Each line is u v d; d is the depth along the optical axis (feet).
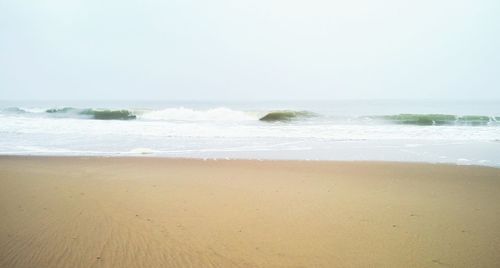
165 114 80.64
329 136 54.65
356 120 72.23
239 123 69.41
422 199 22.89
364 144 48.26
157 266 13.41
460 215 19.56
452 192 24.71
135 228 17.24
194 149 44.78
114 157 39.06
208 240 15.89
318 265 13.58
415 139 51.83
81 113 84.89
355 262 13.82
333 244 15.51
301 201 22.31
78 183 26.81
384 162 36.24
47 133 57.36
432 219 18.88
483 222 18.38
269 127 63.21
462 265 13.53
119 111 82.33
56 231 16.66
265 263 13.75
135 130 60.08
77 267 13.19
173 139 52.39
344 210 20.42
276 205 21.36
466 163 35.91
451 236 16.43
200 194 23.89
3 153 41.88
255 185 26.66
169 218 18.78
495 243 15.58
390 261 13.89
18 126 63.82
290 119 75.25
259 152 42.75
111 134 56.65
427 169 32.78
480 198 23.13
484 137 52.60
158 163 35.76
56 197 22.62
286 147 46.21
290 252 14.73
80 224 17.67
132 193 23.94
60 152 42.63
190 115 80.43
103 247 14.99
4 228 16.96
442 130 59.06
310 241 15.85
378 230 17.20
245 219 18.74
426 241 15.87
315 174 30.81
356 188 25.86
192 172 31.50
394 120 71.10
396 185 26.86
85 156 39.81
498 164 35.32
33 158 38.24
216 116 79.25
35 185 25.98
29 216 18.72
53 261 13.62
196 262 13.78
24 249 14.64
